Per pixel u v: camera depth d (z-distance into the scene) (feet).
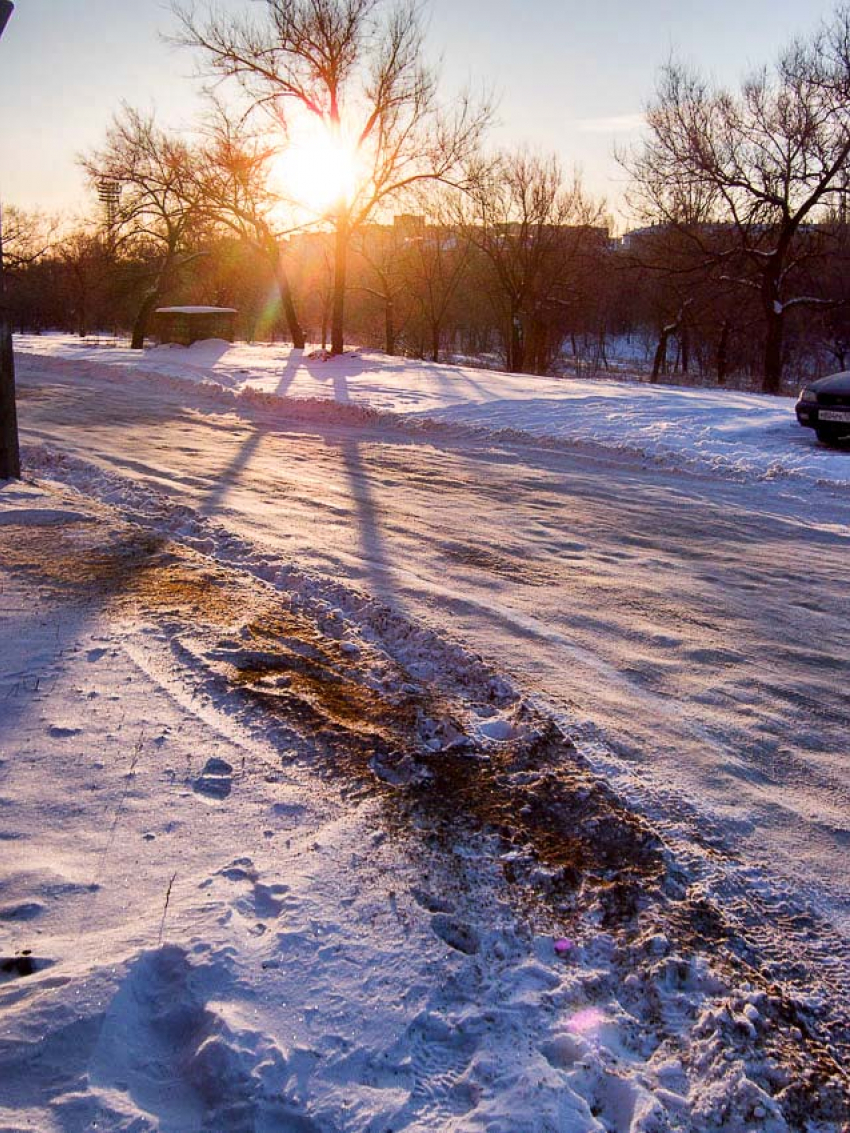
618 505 33.37
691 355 205.98
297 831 11.29
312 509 30.01
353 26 79.00
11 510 24.77
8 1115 7.08
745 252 103.09
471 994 8.92
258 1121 7.30
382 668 16.74
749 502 34.71
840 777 14.43
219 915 9.48
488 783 12.99
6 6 23.81
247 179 91.25
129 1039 8.04
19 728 13.32
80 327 156.87
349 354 86.89
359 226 88.84
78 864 10.35
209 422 49.98
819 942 10.60
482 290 166.61
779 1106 8.03
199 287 155.63
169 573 20.71
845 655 19.56
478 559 25.25
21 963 8.72
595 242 142.41
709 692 17.29
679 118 100.99
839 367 163.32
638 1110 7.77
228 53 80.84
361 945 9.34
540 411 53.01
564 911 10.41
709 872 11.57
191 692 14.83
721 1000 9.24
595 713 16.03
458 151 82.07
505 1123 7.41
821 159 98.12
